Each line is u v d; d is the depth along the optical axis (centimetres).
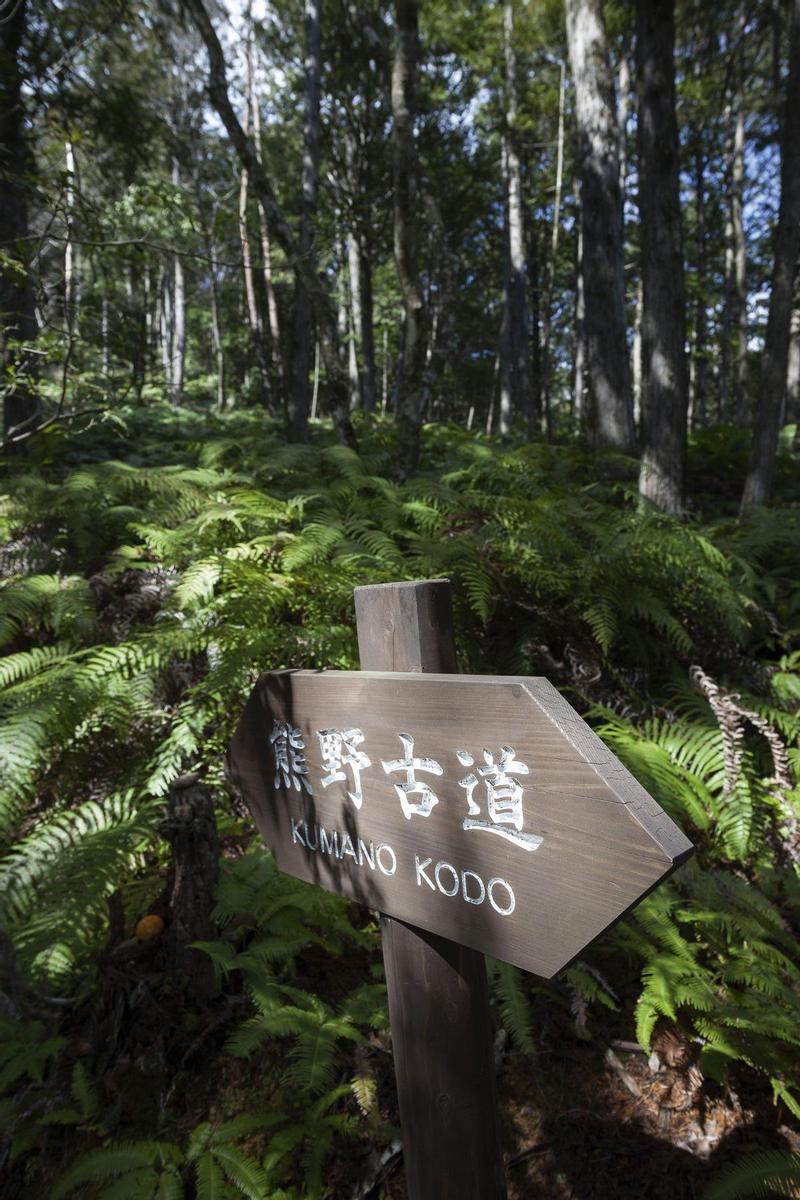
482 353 3256
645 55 684
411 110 572
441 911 130
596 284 811
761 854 297
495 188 2178
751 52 1673
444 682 124
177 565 442
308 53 984
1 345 409
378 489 534
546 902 112
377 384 3512
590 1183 192
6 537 500
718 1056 208
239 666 320
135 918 257
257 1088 214
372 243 1658
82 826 271
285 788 165
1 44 490
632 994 240
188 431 1060
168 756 312
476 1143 144
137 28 756
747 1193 179
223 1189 180
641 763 303
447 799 126
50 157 628
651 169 686
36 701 307
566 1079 215
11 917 239
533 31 1541
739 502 811
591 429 832
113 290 618
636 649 397
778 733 361
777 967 238
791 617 468
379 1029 226
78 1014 237
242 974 244
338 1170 196
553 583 388
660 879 97
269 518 466
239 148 627
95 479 541
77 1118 203
